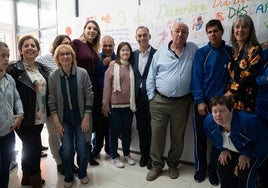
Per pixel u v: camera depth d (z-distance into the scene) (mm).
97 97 2688
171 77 2242
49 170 2594
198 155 2312
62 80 2137
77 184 2271
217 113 1553
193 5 2494
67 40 2424
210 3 2400
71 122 2199
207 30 2129
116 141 2660
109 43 2688
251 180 1603
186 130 2654
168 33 2674
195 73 2195
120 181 2326
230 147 1723
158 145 2406
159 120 2365
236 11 2273
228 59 2104
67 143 2137
